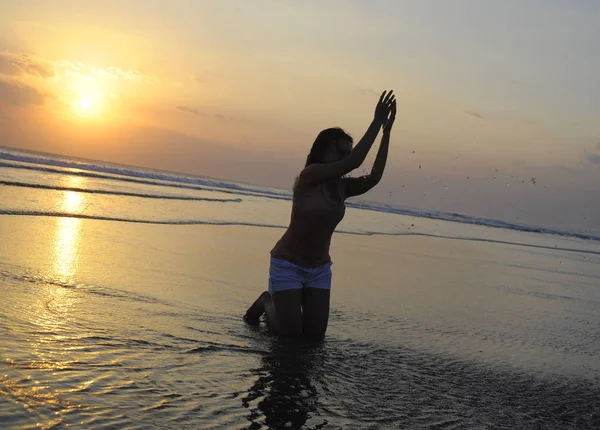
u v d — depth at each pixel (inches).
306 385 130.0
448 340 192.5
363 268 330.6
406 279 315.3
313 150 174.6
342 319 201.2
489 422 123.8
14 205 390.3
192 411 105.6
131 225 381.1
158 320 165.0
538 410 136.3
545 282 388.5
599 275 496.4
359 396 128.0
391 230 687.1
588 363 187.2
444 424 118.5
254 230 465.1
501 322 233.9
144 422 97.7
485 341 198.5
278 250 173.5
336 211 170.7
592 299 339.6
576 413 138.1
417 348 177.2
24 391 101.9
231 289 226.8
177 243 327.9
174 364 130.0
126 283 207.3
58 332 138.9
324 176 164.9
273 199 1057.5
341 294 244.7
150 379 118.2
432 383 145.3
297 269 170.7
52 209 402.6
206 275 247.0
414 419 119.0
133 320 160.6
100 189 653.9
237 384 123.7
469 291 304.0
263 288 239.8
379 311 222.7
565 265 543.2
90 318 155.4
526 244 794.8
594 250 899.4
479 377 156.3
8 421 89.9
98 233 319.3
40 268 209.0
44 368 114.4
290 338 168.6
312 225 168.4
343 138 173.9
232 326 172.7
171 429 96.8
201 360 136.0
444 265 407.2
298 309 170.2
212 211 588.7
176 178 1358.3
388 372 149.2
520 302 290.8
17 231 282.0
